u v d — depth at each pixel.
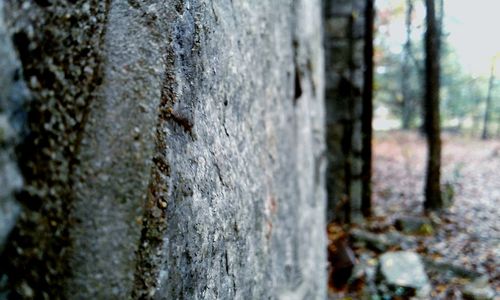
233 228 0.66
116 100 0.39
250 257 0.77
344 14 3.45
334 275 2.48
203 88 0.55
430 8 3.28
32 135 0.34
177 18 0.47
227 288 0.62
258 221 0.84
